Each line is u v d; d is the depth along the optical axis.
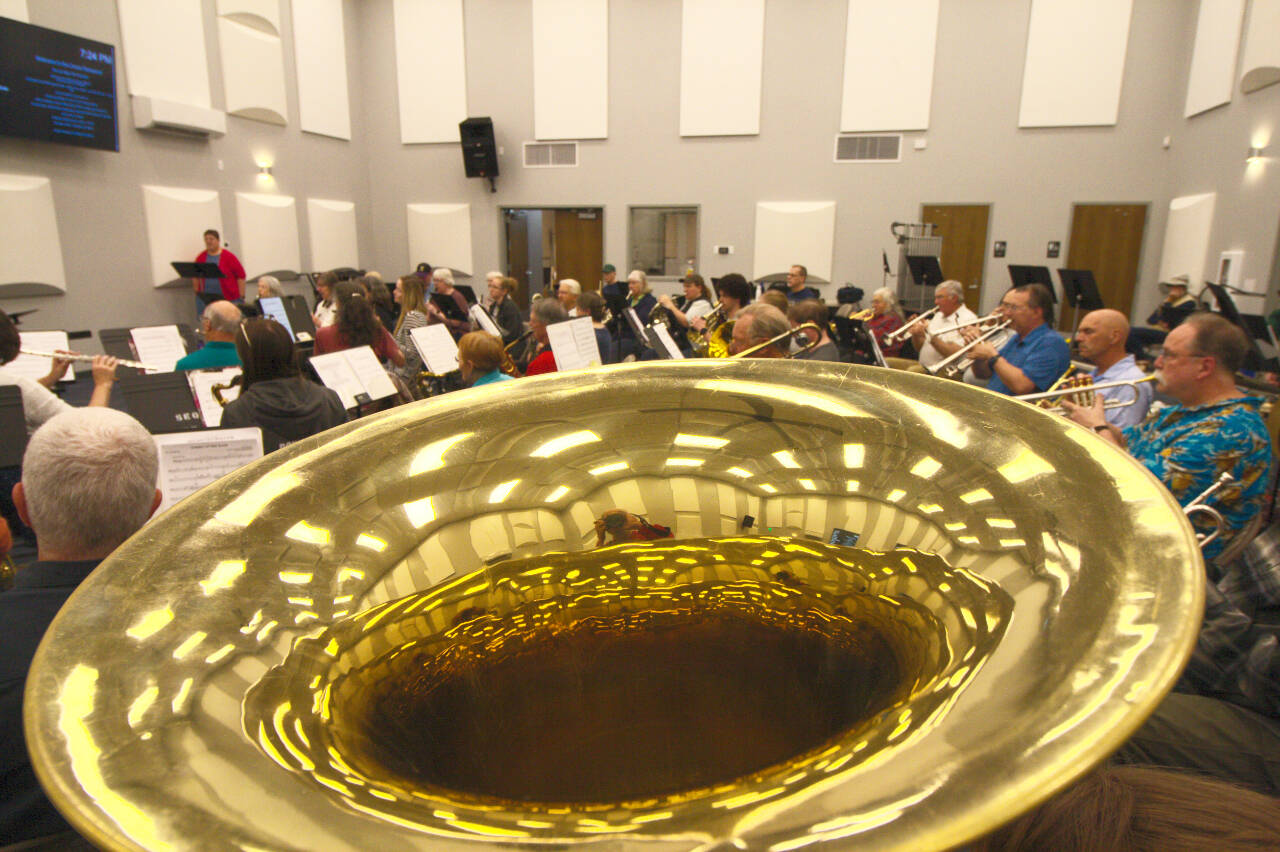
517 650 0.82
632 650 0.82
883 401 0.92
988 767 0.41
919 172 9.70
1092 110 9.09
